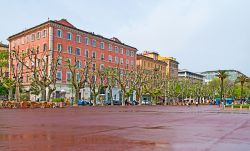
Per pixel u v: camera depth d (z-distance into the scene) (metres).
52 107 50.19
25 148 9.34
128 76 78.06
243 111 48.88
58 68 69.44
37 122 19.30
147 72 85.81
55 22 69.38
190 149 9.55
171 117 27.59
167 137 12.48
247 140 11.85
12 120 20.84
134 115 30.19
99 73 72.12
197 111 45.41
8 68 77.56
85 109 45.62
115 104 81.06
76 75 73.31
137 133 13.82
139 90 80.62
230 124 20.00
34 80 57.72
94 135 12.88
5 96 70.19
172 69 126.25
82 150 9.12
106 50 83.94
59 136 12.37
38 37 72.00
